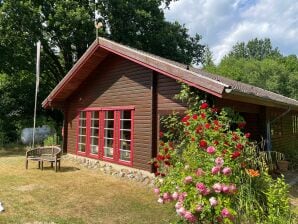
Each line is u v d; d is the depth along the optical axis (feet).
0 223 18.54
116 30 72.33
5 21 63.82
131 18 73.46
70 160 43.42
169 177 16.12
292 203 23.20
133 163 33.88
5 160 43.37
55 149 37.76
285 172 35.37
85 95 43.01
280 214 15.26
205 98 26.08
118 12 71.26
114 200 24.07
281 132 42.24
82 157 42.73
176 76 26.25
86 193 26.04
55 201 23.54
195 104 26.04
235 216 14.34
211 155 15.20
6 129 66.28
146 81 33.01
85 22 65.10
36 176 32.40
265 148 33.09
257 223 14.75
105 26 72.54
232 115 25.29
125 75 36.04
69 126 46.83
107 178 32.12
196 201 13.98
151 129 31.81
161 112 31.12
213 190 14.12
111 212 21.18
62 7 65.05
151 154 31.58
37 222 18.85
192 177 14.66
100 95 40.01
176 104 29.45
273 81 136.46
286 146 44.01
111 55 37.88
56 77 81.46
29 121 71.56
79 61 38.50
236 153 15.06
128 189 27.55
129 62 35.55
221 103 27.17
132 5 71.82
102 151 39.11
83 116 43.62
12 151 54.24
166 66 27.17
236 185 15.12
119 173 33.63
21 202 23.00
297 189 27.81
